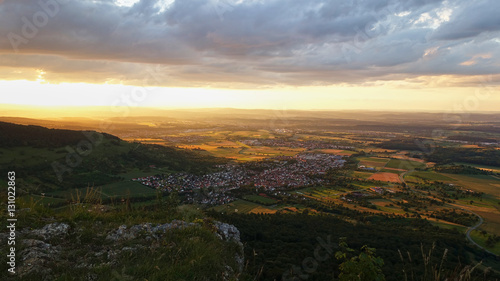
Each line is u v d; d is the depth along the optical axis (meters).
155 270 5.66
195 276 5.80
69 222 7.38
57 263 5.70
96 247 6.57
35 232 6.65
